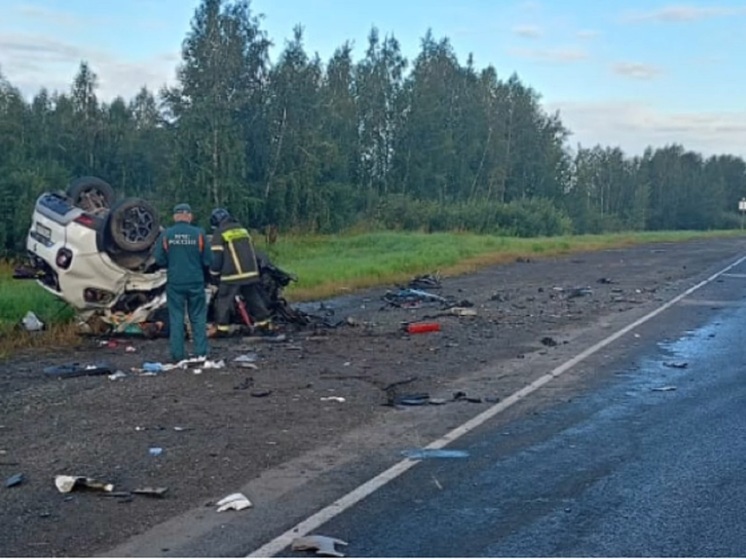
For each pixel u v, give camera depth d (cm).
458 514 622
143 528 594
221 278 1396
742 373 1185
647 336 1522
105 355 1262
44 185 3275
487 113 7888
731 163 12875
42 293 1686
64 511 627
